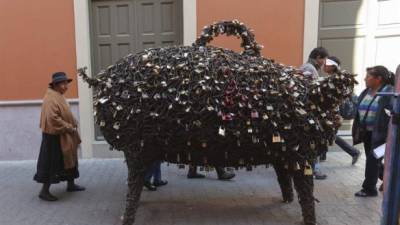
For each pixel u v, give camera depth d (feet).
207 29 12.32
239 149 11.12
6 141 21.35
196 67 10.71
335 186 16.16
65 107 14.75
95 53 21.76
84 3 20.40
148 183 15.60
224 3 20.40
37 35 20.66
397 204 6.61
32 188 16.49
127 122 11.01
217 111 10.46
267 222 12.47
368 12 21.30
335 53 21.65
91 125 21.21
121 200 14.83
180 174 18.25
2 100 21.04
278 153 11.16
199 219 12.78
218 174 17.28
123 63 11.46
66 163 14.80
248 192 15.51
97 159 21.25
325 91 10.53
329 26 21.47
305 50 20.70
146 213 13.30
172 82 10.65
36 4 20.48
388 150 6.76
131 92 10.88
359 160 20.20
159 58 11.11
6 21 20.61
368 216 12.98
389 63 21.54
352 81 10.41
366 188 14.84
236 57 11.43
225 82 10.59
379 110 13.56
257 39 20.68
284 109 10.64
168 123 10.76
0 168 19.90
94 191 15.96
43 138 14.67
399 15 21.06
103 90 11.18
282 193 14.32
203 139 10.81
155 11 21.43
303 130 10.80
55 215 13.38
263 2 20.45
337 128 11.34
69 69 20.84
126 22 21.56
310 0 20.36
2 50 20.77
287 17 20.53
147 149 11.32
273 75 10.93
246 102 10.52
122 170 19.12
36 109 21.13
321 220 12.64
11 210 13.93
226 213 13.28
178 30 21.45
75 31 20.57
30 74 20.92
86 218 13.07
